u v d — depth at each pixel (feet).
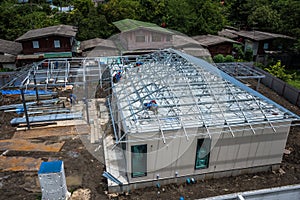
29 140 43.27
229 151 34.35
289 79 74.28
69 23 115.24
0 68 81.51
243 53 94.22
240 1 134.10
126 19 109.91
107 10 116.06
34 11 144.36
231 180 35.40
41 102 56.44
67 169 36.50
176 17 107.45
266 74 70.59
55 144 42.27
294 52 87.25
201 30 105.60
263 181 35.22
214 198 20.93
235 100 36.65
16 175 35.29
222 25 115.24
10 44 94.58
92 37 108.88
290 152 41.57
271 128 34.42
